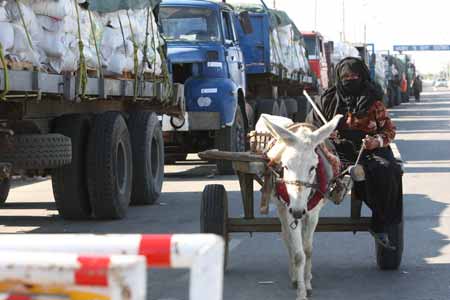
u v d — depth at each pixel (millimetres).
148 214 14156
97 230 12453
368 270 9430
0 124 10984
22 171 12344
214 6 20344
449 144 28906
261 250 10688
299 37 31906
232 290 8469
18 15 9578
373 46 58562
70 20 10922
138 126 15164
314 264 9805
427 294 8242
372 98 8570
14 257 2307
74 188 13031
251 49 25531
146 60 14422
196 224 12961
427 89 157875
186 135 21594
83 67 11312
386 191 8391
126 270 2221
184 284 8688
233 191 17062
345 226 8812
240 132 21250
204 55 19828
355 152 8625
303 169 7039
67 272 2234
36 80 9828
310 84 34688
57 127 12938
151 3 15008
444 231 12039
